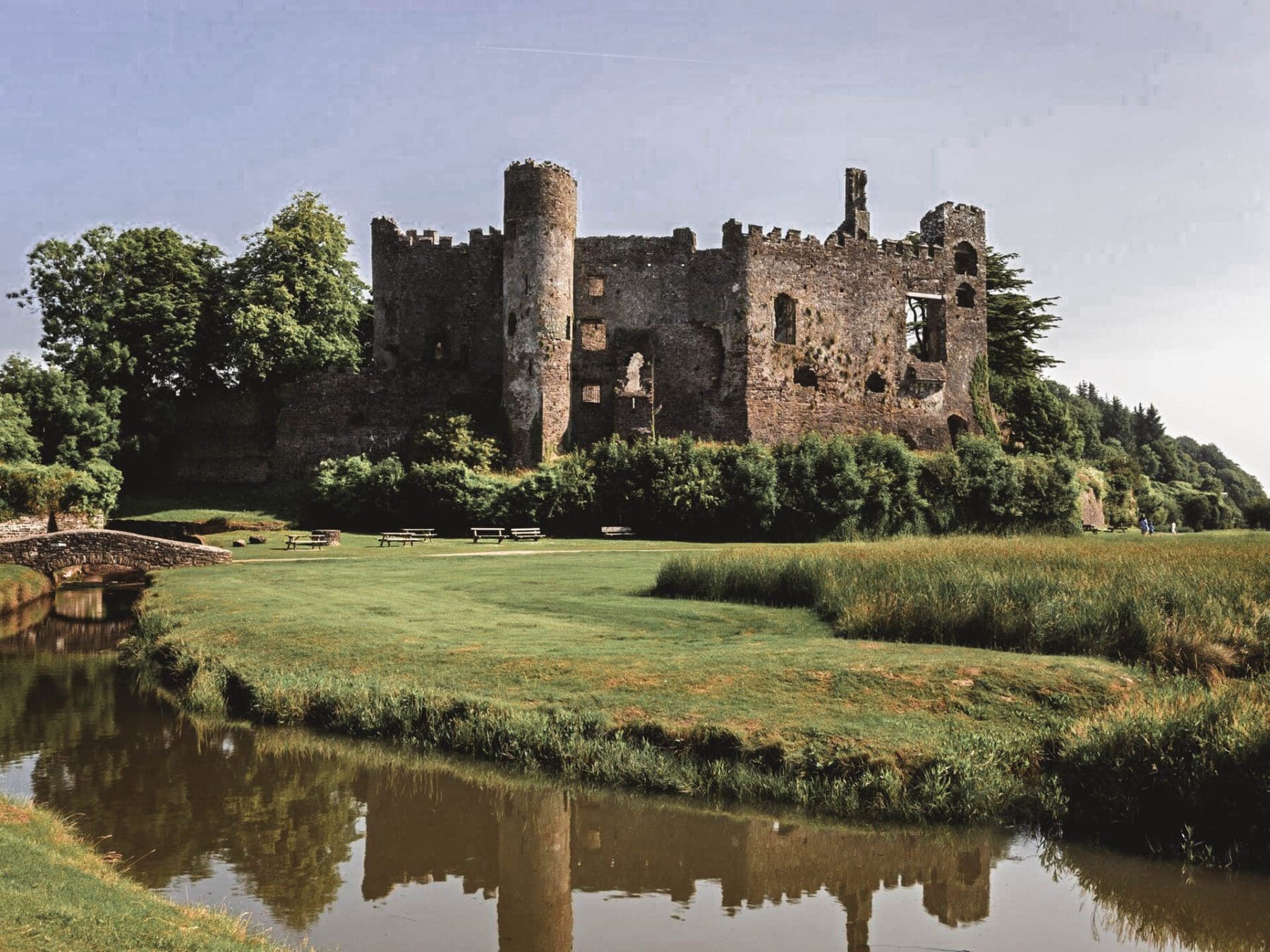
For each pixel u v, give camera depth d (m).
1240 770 11.51
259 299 53.94
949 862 11.61
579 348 56.19
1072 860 11.57
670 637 19.47
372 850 12.13
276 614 22.27
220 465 53.91
